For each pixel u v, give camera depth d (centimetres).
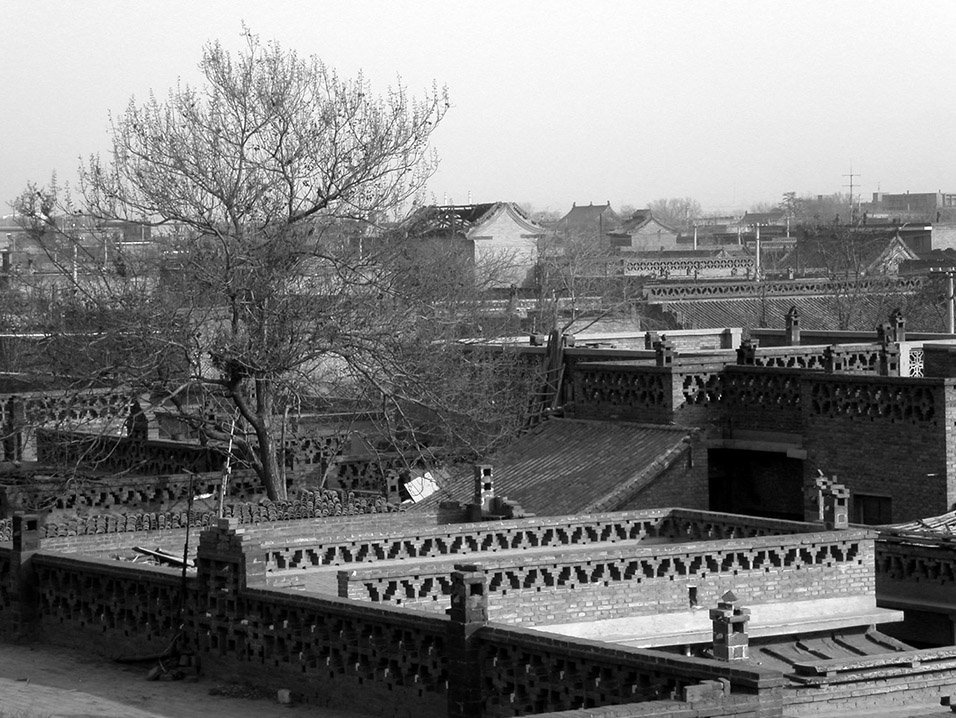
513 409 3994
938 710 1952
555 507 3422
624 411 3759
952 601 2614
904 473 3338
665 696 1590
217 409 3906
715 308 7644
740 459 3656
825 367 3697
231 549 2103
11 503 3278
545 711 1722
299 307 3678
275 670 2042
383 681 1903
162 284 3719
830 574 2392
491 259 9225
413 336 3850
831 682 2006
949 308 6969
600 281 8688
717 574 2291
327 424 4244
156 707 1972
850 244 10569
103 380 3675
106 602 2323
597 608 2184
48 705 1977
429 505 3278
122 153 3881
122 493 3319
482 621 1803
